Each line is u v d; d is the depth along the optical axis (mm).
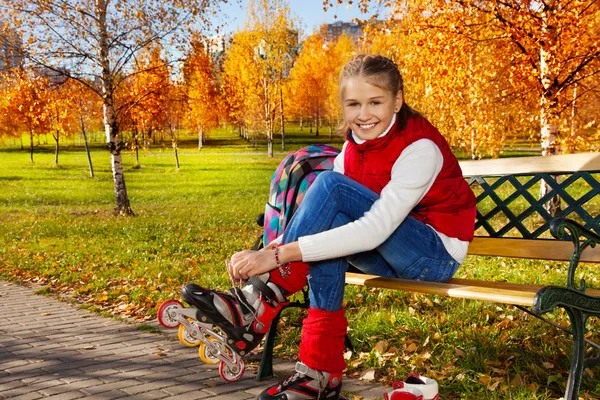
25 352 3977
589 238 2309
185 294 2471
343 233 2254
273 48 51219
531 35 10633
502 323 4062
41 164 44000
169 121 38250
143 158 50562
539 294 2064
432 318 4277
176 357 3807
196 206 20406
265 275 2514
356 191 2406
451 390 2975
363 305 4949
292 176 3596
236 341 2512
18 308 5773
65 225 14555
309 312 2361
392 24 12742
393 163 2523
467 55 12094
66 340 4336
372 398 2926
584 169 3102
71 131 49969
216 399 2949
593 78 12430
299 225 2381
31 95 16266
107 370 3494
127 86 18609
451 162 2586
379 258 2773
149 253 9773
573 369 2230
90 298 6285
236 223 14625
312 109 76875
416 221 2572
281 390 2312
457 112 13414
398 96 2525
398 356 3541
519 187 3363
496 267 6734
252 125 64125
